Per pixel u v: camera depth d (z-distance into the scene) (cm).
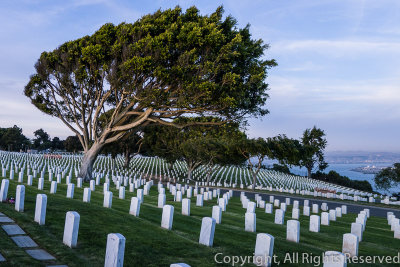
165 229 1028
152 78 2270
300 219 1838
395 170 5106
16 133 11144
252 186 4244
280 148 3916
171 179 4697
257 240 790
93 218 1030
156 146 5203
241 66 2527
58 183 2358
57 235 839
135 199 1234
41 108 2948
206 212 1681
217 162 4856
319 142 8094
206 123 2903
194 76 2200
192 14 2366
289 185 5412
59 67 2611
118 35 2342
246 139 4112
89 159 2962
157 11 2464
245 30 2588
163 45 2156
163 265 714
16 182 2033
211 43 2153
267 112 2780
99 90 2795
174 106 2442
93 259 705
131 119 3300
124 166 5709
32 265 627
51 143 13150
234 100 2225
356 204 3288
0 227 847
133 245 817
